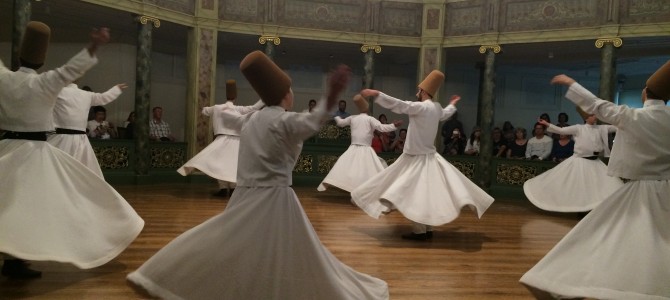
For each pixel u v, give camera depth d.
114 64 11.34
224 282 2.36
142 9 9.11
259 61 2.59
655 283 2.65
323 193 9.37
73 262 3.17
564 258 2.99
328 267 2.53
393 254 4.65
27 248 3.03
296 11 10.55
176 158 10.14
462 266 4.31
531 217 7.55
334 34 10.71
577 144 7.88
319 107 2.42
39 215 3.17
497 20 10.02
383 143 11.23
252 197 2.50
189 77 10.11
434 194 5.16
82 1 8.52
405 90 14.27
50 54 11.08
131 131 10.05
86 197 3.48
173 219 5.84
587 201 7.52
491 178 10.23
